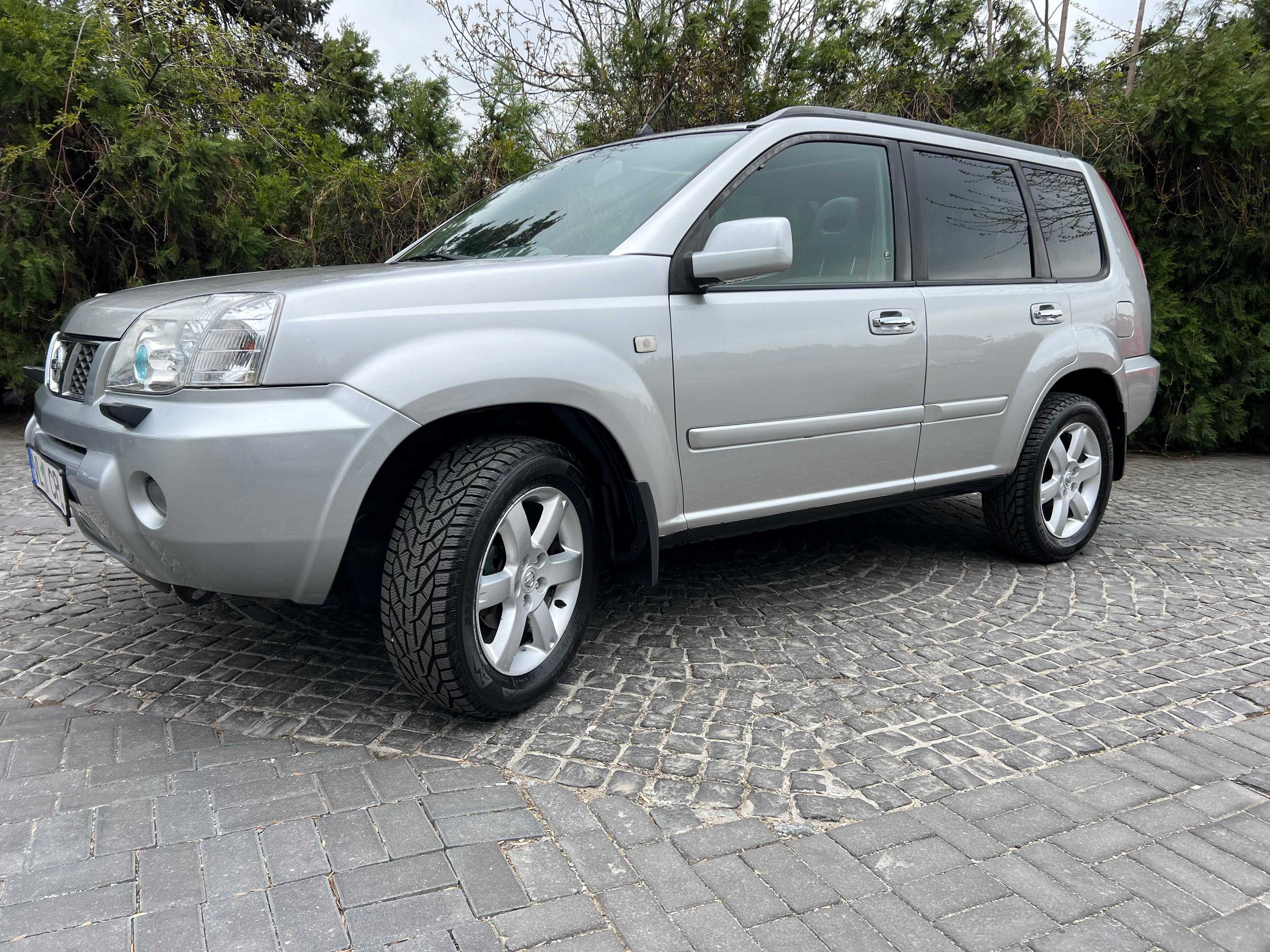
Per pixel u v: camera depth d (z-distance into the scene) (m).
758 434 2.84
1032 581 3.78
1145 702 2.61
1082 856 1.86
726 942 1.59
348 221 7.31
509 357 2.26
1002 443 3.65
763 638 3.07
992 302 3.52
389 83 10.51
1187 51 6.92
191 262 7.02
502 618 2.41
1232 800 2.09
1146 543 4.43
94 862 1.77
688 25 7.29
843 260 3.12
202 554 2.07
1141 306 4.34
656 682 2.70
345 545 2.12
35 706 2.46
